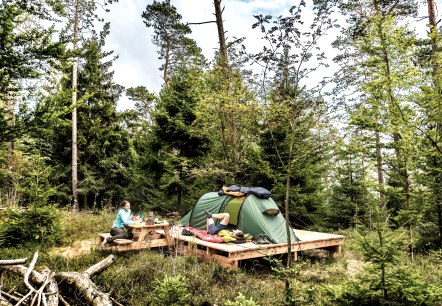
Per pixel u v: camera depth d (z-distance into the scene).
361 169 11.25
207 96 10.90
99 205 15.91
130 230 7.60
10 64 6.27
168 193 13.45
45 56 6.72
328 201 12.48
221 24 11.98
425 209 7.20
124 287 5.24
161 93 14.70
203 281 5.54
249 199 8.41
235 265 6.56
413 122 6.83
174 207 13.53
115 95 16.95
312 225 11.50
